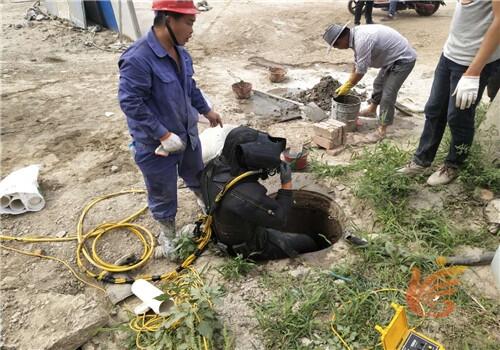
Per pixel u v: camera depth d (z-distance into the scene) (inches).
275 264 126.6
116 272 127.8
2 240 142.3
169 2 99.7
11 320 110.9
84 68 298.5
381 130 193.2
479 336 103.0
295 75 281.9
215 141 171.8
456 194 148.8
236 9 406.0
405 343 90.5
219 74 284.2
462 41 126.8
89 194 165.0
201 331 98.9
